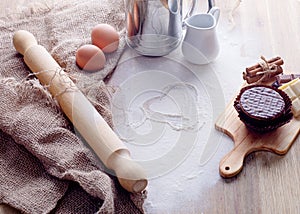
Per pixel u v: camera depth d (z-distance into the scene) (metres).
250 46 1.10
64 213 0.81
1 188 0.84
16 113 0.92
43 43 1.11
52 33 1.10
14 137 0.89
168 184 0.86
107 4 1.16
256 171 0.88
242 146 0.90
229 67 1.05
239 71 1.04
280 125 0.91
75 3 1.19
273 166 0.88
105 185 0.80
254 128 0.90
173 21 1.03
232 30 1.14
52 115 0.93
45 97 0.95
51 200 0.82
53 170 0.85
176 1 1.01
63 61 1.04
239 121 0.94
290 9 1.19
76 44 1.07
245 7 1.20
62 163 0.85
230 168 0.87
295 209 0.83
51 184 0.84
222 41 1.11
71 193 0.84
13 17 1.17
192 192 0.85
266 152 0.90
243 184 0.86
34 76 1.03
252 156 0.90
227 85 1.01
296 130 0.92
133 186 0.80
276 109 0.89
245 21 1.16
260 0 1.21
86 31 1.11
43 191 0.83
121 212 0.81
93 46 1.00
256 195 0.84
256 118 0.88
